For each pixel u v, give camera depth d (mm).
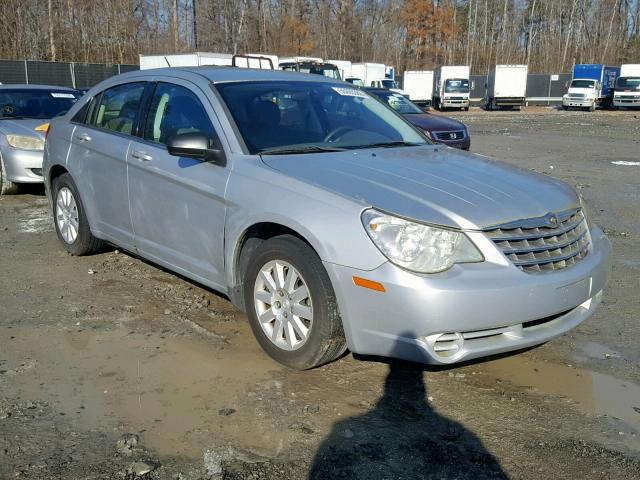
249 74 4797
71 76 35594
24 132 8688
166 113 4684
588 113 41125
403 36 73188
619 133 23688
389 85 41188
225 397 3461
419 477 2820
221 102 4305
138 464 2846
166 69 4980
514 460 2959
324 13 67188
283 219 3562
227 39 56812
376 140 4617
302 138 4340
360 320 3309
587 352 4129
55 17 42031
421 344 3166
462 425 3244
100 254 6059
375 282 3203
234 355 3967
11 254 6055
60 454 2932
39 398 3430
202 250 4250
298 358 3623
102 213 5297
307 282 3494
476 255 3246
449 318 3125
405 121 5172
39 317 4535
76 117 5723
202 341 4168
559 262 3523
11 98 9695
